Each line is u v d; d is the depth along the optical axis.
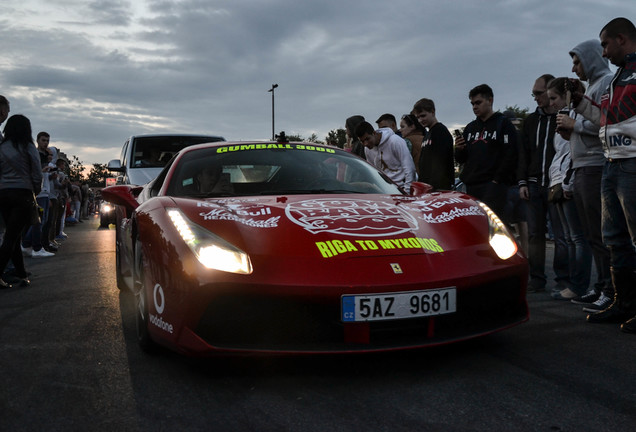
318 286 2.07
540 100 4.12
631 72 2.84
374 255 2.19
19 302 3.87
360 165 3.44
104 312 3.46
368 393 2.02
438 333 2.23
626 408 1.85
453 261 2.26
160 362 2.42
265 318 2.12
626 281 2.99
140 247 2.61
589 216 3.41
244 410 1.88
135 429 1.75
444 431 1.69
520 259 2.42
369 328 2.11
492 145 4.25
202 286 2.10
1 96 4.63
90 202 26.91
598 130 3.32
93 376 2.25
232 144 3.46
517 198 4.71
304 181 3.10
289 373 2.24
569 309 3.44
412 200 2.85
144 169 6.81
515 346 2.59
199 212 2.46
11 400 2.01
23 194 4.45
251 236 2.27
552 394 1.98
